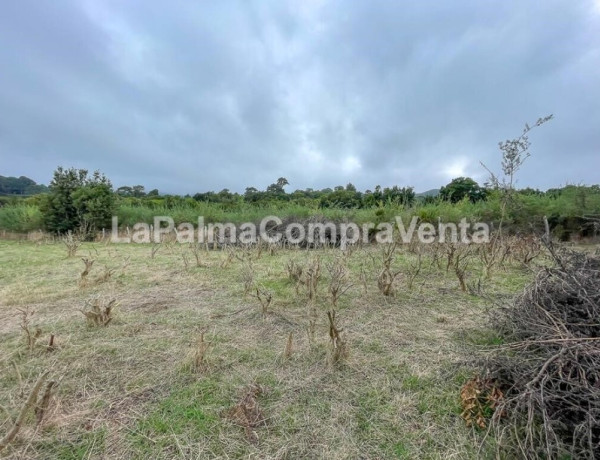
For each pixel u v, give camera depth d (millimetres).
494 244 5023
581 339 1483
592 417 1187
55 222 8922
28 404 1277
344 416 1590
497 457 1250
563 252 2416
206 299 3334
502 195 6488
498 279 3980
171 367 2006
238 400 1692
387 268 3537
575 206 7199
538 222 7098
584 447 1227
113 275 4297
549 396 1303
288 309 3035
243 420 1538
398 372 1957
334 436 1465
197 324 2682
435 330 2535
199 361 1989
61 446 1394
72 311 2957
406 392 1770
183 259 5418
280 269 4648
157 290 3646
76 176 9164
